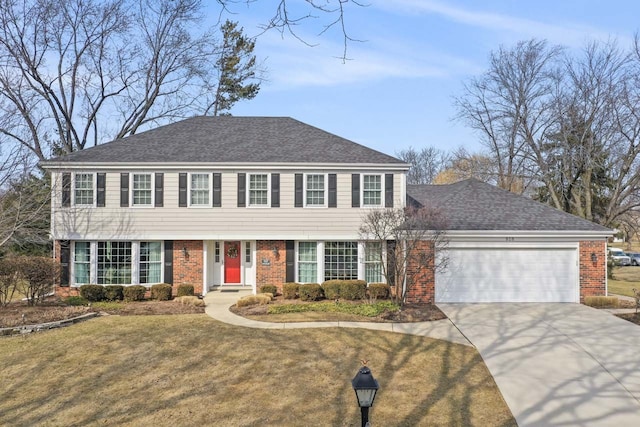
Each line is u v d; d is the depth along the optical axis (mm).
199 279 20484
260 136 22844
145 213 20188
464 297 19203
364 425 5703
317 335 14008
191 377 10812
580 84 33219
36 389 10203
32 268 17375
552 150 35750
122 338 13586
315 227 20484
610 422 8773
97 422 8688
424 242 19000
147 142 21969
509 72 37656
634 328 14945
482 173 39656
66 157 20297
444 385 10453
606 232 18984
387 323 15594
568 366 11594
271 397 9773
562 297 19250
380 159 20797
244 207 20391
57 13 31094
